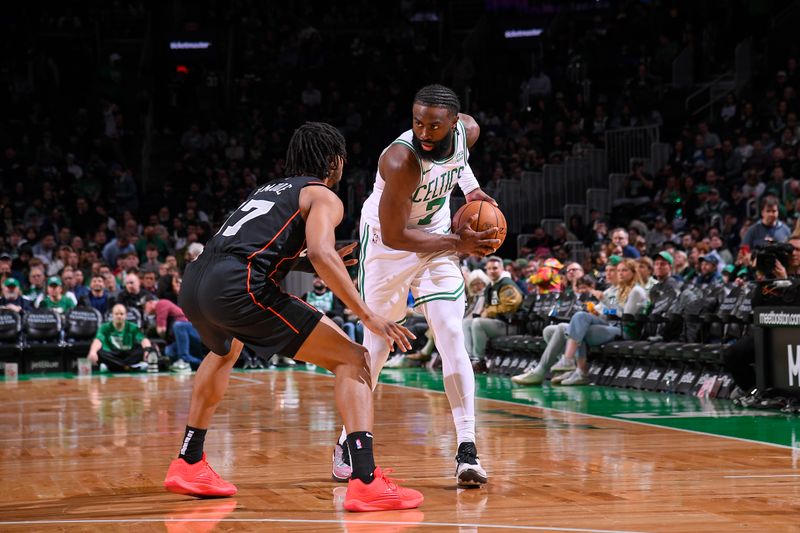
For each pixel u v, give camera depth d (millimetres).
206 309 3365
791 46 16547
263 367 12266
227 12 22391
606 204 16016
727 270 9430
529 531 2994
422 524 3107
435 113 3564
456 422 3939
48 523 3166
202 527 3082
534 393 8141
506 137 18250
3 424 6203
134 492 3758
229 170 18172
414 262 4039
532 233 15773
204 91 21156
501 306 10375
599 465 4316
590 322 8859
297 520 3189
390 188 3732
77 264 12836
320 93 20562
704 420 6125
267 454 4758
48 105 19969
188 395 8336
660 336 8430
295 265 3637
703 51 18250
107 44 22359
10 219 15266
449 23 22938
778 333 6660
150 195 17547
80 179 17375
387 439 5277
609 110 18312
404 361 11656
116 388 9164
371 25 22953
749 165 13898
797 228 6969
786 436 5332
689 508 3346
